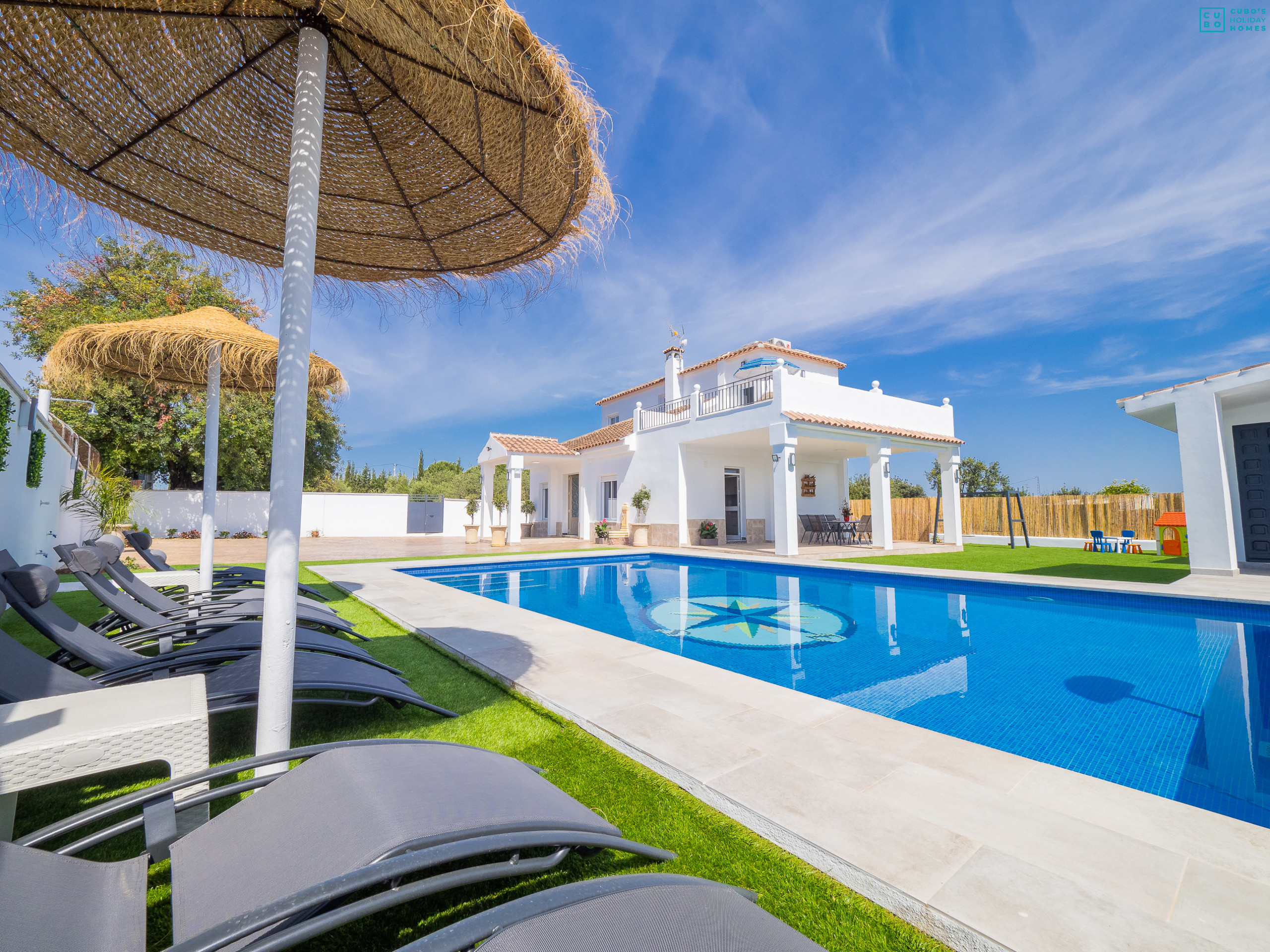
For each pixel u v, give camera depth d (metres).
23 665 2.63
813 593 9.38
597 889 1.15
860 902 1.75
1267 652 5.43
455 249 3.61
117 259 15.89
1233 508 10.48
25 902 1.20
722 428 14.34
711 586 10.19
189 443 19.00
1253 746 3.28
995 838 1.98
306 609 4.84
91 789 2.46
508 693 3.74
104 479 12.46
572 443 21.55
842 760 2.61
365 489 42.62
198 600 5.43
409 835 1.27
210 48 2.52
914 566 10.84
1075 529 15.90
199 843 1.49
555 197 3.06
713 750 2.71
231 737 3.07
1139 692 4.30
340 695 3.61
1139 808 2.21
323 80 2.42
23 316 16.08
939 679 4.65
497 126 2.69
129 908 1.31
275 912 0.99
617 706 3.33
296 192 2.29
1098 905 1.63
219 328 5.56
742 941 1.07
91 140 2.61
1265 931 1.53
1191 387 8.96
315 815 1.44
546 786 1.80
